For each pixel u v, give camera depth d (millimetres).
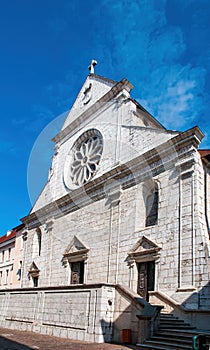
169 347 12227
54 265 27031
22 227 38156
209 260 16172
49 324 17953
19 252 37812
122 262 20609
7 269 42250
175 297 16688
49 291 18891
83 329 15500
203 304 15586
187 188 18375
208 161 19109
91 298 15719
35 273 29109
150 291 17578
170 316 15789
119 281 20312
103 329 14766
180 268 17141
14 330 19953
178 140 19453
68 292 17344
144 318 13617
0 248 45812
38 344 13609
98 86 29719
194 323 15023
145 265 19375
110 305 15352
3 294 23453
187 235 17453
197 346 5418
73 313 16500
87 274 22859
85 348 12656
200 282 16125
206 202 18281
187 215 17844
